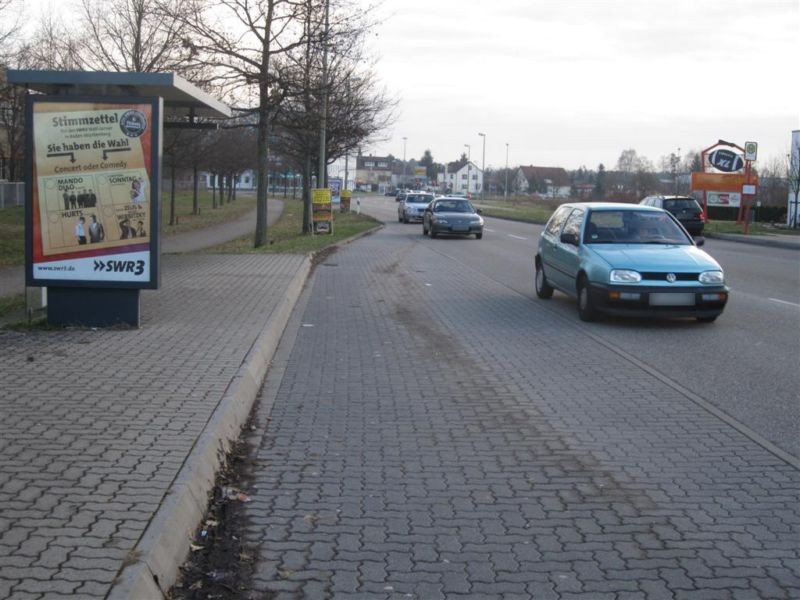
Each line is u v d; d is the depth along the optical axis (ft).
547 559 15.80
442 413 25.81
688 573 15.33
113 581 12.97
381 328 40.98
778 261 81.87
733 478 20.34
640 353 35.14
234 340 33.01
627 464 21.26
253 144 196.75
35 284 35.04
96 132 34.40
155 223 34.86
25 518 15.33
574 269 44.55
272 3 73.82
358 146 140.15
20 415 22.09
